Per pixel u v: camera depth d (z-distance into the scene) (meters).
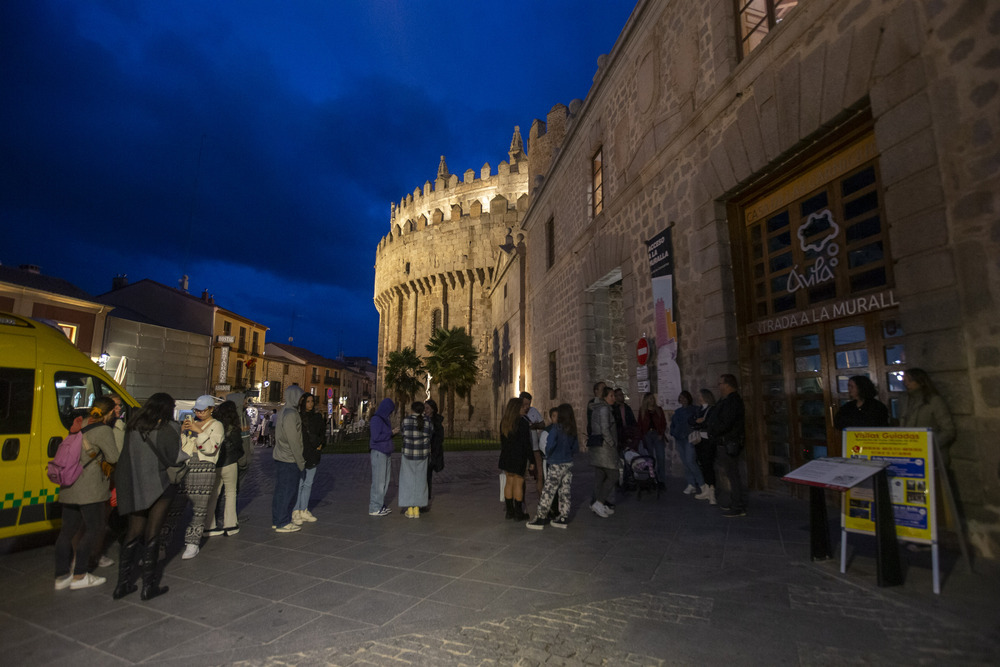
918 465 3.58
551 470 5.61
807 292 6.47
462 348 35.28
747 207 7.69
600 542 4.88
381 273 52.25
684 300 8.62
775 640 2.77
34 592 3.90
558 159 16.14
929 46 4.45
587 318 13.84
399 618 3.23
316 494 8.52
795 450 6.66
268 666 2.70
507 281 29.36
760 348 7.35
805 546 4.47
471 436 36.12
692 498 7.02
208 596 3.74
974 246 4.05
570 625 3.04
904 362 5.16
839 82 5.41
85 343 23.36
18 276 22.17
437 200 52.47
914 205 4.53
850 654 2.60
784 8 6.68
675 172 8.93
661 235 9.27
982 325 3.98
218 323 35.81
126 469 3.77
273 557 4.71
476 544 4.98
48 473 3.98
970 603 3.14
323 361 63.84
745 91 7.07
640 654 2.67
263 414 31.77
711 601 3.33
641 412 8.23
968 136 4.11
